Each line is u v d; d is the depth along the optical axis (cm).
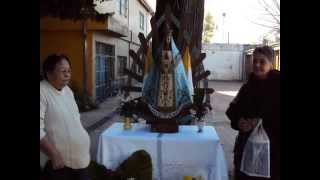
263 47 311
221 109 1475
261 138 304
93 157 546
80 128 304
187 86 476
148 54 489
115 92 1912
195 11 618
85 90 1379
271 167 305
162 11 610
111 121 1138
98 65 1617
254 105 310
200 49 629
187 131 474
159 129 466
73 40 1442
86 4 1071
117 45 2033
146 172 417
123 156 445
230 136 914
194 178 425
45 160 290
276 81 303
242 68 3794
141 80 504
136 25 2731
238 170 327
